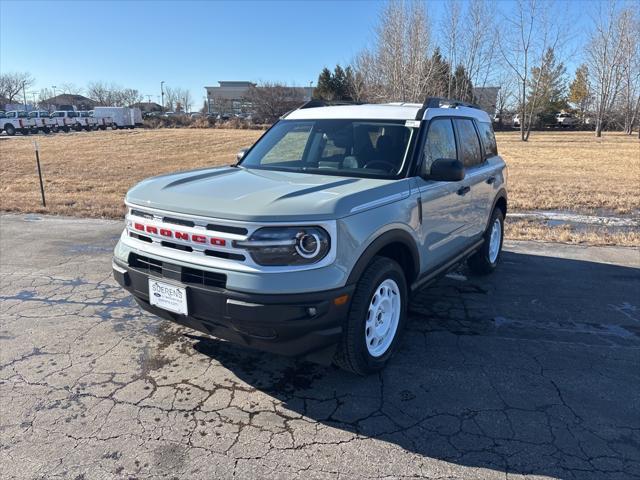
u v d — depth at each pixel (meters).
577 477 2.62
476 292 5.40
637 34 45.75
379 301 3.50
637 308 4.96
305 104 5.20
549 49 40.81
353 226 3.11
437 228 4.25
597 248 7.30
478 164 5.39
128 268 3.43
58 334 4.22
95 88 102.44
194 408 3.19
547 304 5.05
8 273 5.82
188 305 3.08
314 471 2.64
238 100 91.25
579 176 17.17
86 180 16.42
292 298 2.86
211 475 2.61
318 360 3.36
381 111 4.46
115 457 2.73
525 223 9.12
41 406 3.19
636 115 49.47
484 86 41.69
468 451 2.81
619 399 3.35
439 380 3.56
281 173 4.08
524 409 3.22
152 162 23.42
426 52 35.06
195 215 3.07
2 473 2.60
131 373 3.61
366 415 3.14
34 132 43.91
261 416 3.12
